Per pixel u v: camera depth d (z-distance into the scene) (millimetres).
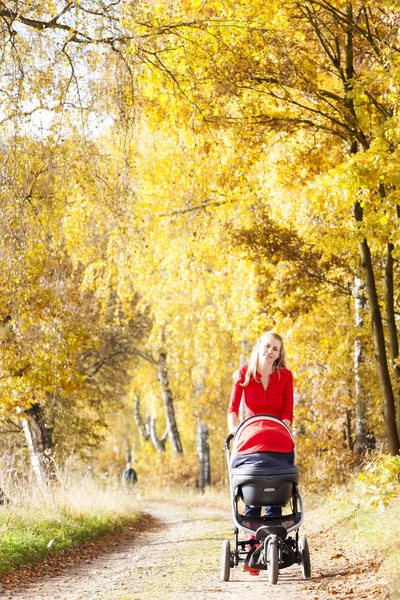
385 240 10188
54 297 14297
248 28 10930
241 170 13703
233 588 6641
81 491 15555
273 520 6238
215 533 13562
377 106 11234
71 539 11594
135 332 27844
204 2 11000
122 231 12656
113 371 28469
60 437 24047
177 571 8406
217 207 15922
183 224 15719
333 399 17594
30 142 11484
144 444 50656
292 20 12109
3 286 12945
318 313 15578
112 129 11367
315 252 14164
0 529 10344
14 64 10180
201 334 18578
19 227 11406
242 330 18969
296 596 6004
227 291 17156
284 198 16391
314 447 18312
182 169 14281
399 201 9633
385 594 5445
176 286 18094
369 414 16484
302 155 13750
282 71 11641
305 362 16938
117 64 10688
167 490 34469
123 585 7668
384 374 12625
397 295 15117
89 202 12555
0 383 14969
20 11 10344
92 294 20203
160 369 34562
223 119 12633
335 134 12648
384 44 10219
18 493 12805
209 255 16484
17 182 11016
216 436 36969
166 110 12734
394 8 9281
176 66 11383
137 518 17750
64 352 14578
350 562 7684
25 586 8078
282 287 14203
